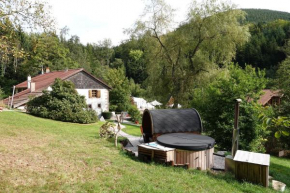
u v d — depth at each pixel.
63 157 8.40
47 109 22.41
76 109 23.09
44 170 6.81
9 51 9.13
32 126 14.87
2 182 5.57
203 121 16.08
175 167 9.05
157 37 24.61
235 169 8.22
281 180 9.30
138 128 24.55
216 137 14.99
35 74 50.72
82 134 14.81
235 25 22.39
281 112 18.41
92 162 8.16
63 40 73.31
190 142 10.03
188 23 23.59
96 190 5.86
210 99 15.73
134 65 74.62
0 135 10.67
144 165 8.84
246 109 13.94
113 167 7.93
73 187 5.93
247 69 16.70
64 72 34.88
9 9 9.13
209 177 8.18
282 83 24.75
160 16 24.05
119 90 40.78
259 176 7.78
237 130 9.73
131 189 6.16
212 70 23.03
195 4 23.12
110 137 14.37
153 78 26.19
